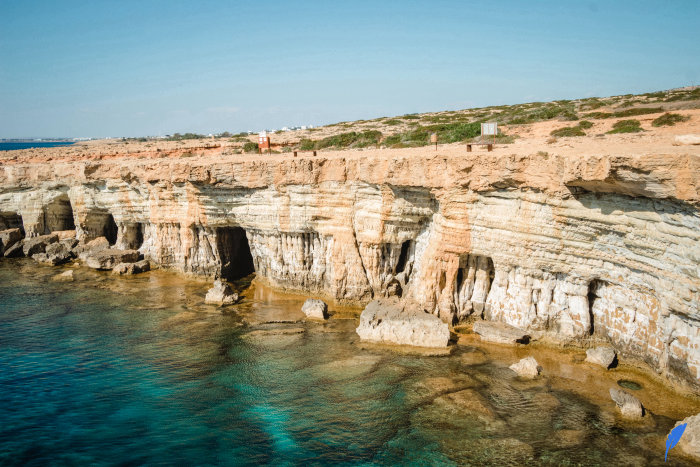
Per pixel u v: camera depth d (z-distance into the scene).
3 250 51.75
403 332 27.62
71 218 54.97
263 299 36.91
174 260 44.00
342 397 22.36
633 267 22.38
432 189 28.69
